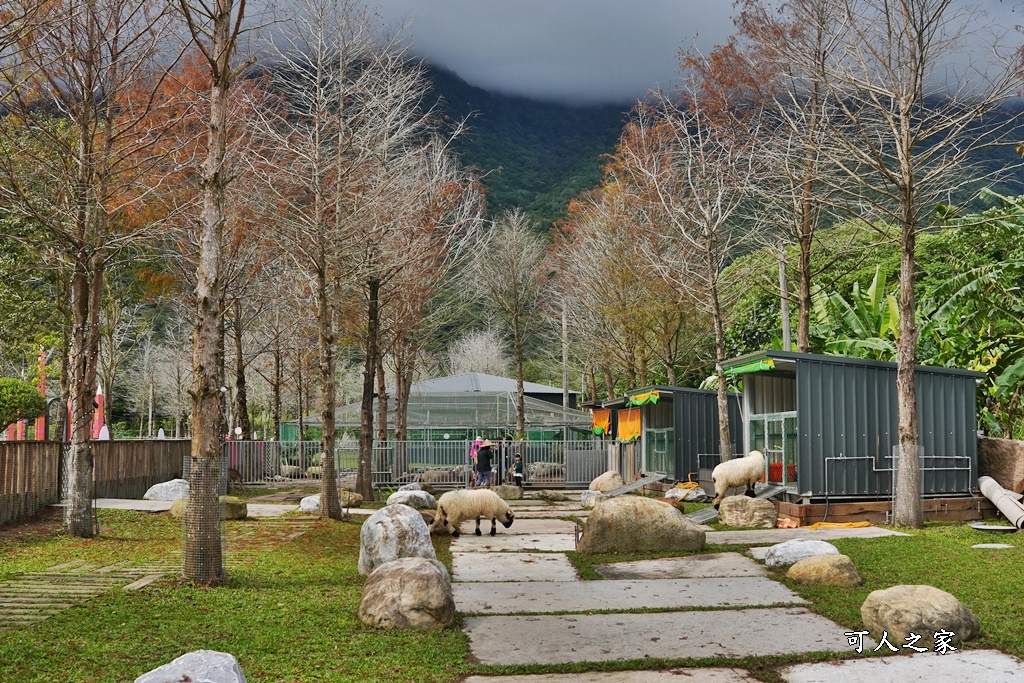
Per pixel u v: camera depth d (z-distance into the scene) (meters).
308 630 8.48
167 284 31.09
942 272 31.83
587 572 12.45
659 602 10.41
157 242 24.59
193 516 10.86
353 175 20.16
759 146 22.00
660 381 42.50
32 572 11.60
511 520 16.97
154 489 21.86
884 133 19.23
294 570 12.12
